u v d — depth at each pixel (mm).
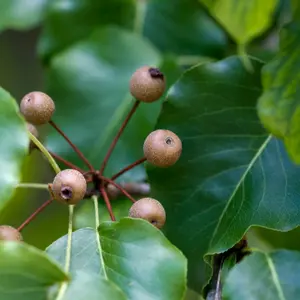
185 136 509
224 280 474
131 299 451
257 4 527
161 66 572
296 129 477
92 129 565
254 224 490
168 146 485
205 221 504
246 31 535
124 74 578
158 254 456
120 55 581
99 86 575
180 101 509
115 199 524
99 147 560
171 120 509
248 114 509
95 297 436
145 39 612
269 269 472
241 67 511
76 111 571
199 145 508
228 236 490
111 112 569
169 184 507
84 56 580
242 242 493
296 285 470
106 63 580
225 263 489
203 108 509
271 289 469
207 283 490
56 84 577
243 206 499
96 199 494
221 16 533
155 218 473
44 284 434
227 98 510
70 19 614
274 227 490
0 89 442
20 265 431
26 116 503
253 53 597
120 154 554
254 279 470
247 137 508
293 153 477
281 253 476
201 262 504
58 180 462
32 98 502
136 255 457
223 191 505
